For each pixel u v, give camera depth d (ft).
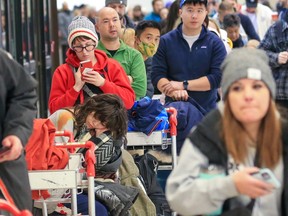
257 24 89.81
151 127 41.22
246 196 20.88
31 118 26.27
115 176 37.27
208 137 20.85
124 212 35.63
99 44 46.60
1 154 25.48
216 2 107.96
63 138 37.27
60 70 40.98
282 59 48.42
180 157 21.20
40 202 33.40
